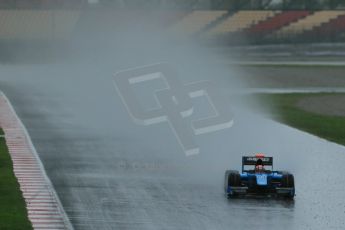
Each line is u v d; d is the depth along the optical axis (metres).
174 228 75.00
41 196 88.44
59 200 86.75
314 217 80.56
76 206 83.94
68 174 103.12
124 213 81.12
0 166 107.50
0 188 91.88
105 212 81.38
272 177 90.75
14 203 84.19
